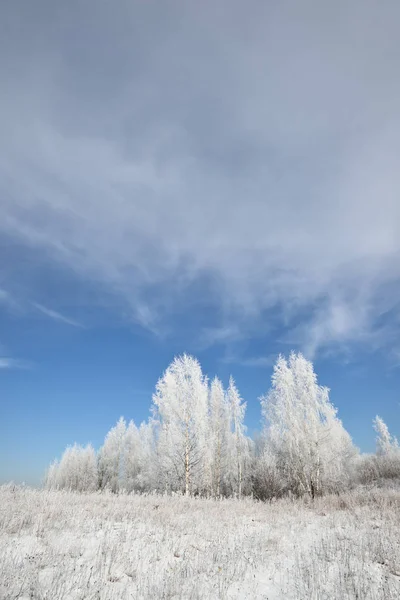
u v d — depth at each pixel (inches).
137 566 281.7
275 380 1128.2
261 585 256.8
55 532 361.7
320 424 1042.1
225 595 234.5
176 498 726.5
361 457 1831.9
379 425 1959.9
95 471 1772.9
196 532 404.8
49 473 1974.7
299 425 1053.2
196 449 1045.8
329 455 1052.5
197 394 1104.2
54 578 241.3
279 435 1117.7
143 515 481.7
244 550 337.7
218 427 1247.5
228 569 284.2
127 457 1759.4
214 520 478.0
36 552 298.5
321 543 356.2
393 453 1641.2
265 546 355.3
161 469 1145.4
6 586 223.6
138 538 366.6
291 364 1135.6
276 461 1159.0
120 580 258.2
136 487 1536.7
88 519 423.2
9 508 435.2
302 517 515.5
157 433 1261.1
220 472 1197.7
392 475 1473.9
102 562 284.4
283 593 242.4
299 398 1090.1
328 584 254.5
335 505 623.5
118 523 430.6
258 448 1374.3
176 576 261.1
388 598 227.8
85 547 323.6
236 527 443.5
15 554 287.9
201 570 282.8
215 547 343.0
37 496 561.3
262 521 490.9
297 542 372.8
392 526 409.4
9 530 348.5
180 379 1095.6
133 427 1830.7
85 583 241.9
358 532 402.0
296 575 269.4
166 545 346.3
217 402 1286.9
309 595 233.8
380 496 644.1
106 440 1841.8
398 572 272.2
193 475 1032.2
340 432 1393.9
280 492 1059.9
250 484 1170.6
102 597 224.7
